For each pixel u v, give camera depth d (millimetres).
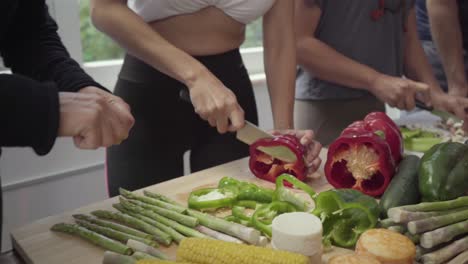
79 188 1898
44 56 925
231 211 976
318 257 743
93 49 2070
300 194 1058
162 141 1318
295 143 1100
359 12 1504
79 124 692
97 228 875
